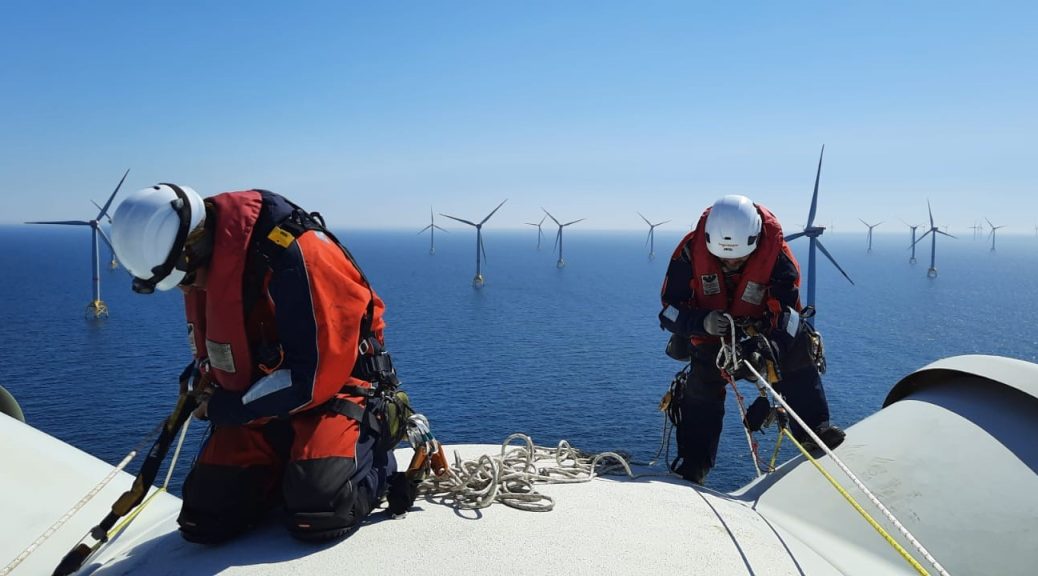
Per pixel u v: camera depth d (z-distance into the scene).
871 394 86.06
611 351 117.50
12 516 3.34
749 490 4.43
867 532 3.57
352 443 3.21
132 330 126.25
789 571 3.10
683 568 3.01
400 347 119.25
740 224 4.45
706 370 4.99
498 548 3.07
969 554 3.23
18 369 92.75
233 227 2.96
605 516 3.52
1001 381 3.84
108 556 3.26
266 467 3.33
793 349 4.69
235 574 2.85
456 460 4.15
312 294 3.00
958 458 3.67
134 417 69.56
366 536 3.20
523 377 94.88
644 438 65.31
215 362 3.08
